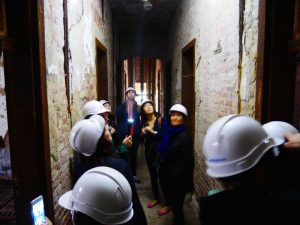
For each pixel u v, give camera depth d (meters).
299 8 1.50
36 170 1.62
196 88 3.59
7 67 1.56
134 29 7.41
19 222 1.66
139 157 6.05
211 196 0.90
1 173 4.14
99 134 1.61
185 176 2.69
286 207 0.76
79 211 1.07
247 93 1.86
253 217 0.79
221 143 0.91
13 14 1.51
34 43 1.54
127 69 11.09
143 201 3.76
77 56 2.57
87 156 1.62
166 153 2.79
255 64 1.73
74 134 1.63
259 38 1.62
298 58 1.85
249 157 0.86
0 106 4.00
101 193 1.07
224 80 2.38
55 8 1.88
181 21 4.75
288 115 1.59
